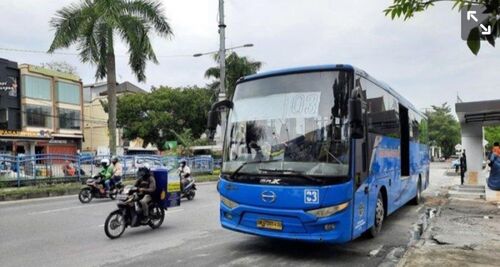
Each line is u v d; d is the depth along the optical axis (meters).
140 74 20.78
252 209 6.17
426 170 14.42
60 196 16.30
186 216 10.72
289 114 6.30
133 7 20.17
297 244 7.20
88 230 8.75
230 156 6.71
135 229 8.87
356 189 6.07
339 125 5.96
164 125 45.62
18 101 41.25
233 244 7.25
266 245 7.14
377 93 7.66
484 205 12.03
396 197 9.16
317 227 5.70
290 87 6.45
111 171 14.64
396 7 2.50
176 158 25.36
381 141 7.76
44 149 44.03
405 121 10.69
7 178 16.80
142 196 8.57
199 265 5.96
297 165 5.95
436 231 8.00
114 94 19.97
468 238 7.33
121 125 47.34
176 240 7.68
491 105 13.07
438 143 67.81
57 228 8.98
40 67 43.88
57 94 45.53
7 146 39.97
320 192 5.68
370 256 6.47
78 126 48.19
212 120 6.97
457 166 30.61
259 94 6.71
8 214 11.16
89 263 6.11
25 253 6.73
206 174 28.91
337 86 6.14
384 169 7.95
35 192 15.67
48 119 44.38
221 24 22.61
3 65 39.56
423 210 11.43
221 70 22.64
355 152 6.09
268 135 6.35
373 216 7.15
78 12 19.41
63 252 6.79
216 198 15.25
